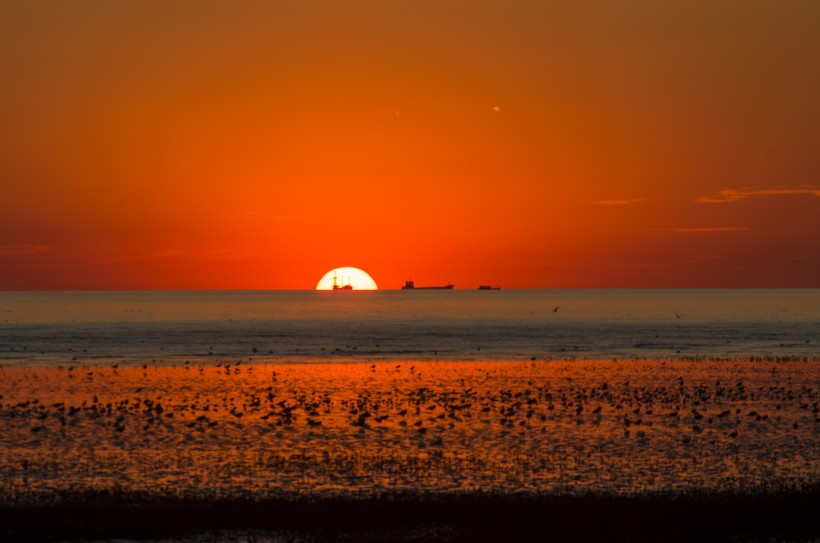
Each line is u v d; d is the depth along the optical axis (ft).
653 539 345.51
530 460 483.51
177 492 409.90
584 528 355.77
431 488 422.00
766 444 529.45
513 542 341.62
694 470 461.37
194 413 643.86
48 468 458.91
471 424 599.16
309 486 425.28
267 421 606.96
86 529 350.43
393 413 650.43
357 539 343.26
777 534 352.08
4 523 355.77
